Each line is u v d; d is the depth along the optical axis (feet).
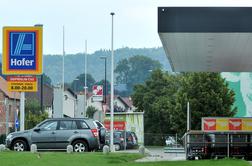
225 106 449.48
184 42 203.21
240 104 514.68
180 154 320.29
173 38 195.21
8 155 167.12
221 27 182.70
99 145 230.27
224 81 457.68
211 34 187.01
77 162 159.74
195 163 167.84
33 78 254.27
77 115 407.64
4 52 252.21
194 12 183.42
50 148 225.56
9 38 252.01
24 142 225.76
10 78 253.65
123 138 382.42
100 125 245.86
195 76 453.17
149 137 569.64
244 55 235.61
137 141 417.28
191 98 451.12
